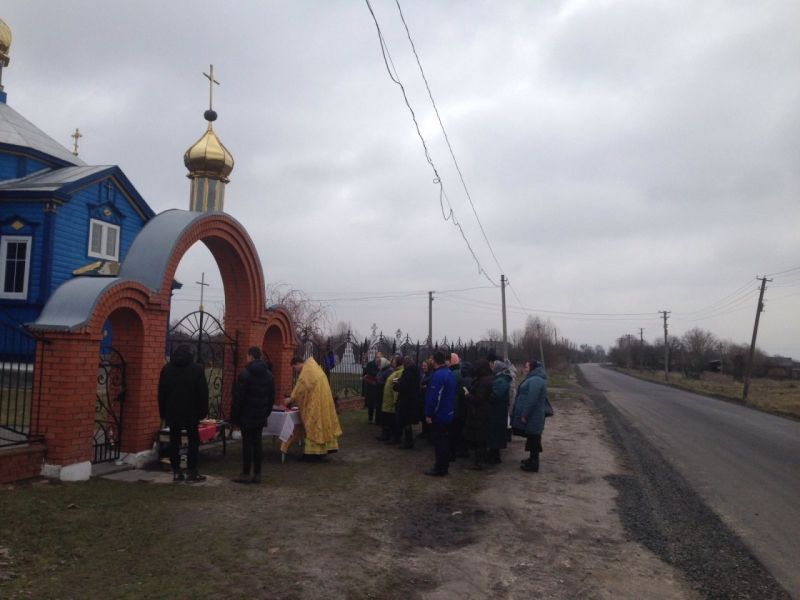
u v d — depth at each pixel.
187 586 4.51
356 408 17.95
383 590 4.72
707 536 6.65
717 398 36.72
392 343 20.59
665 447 13.60
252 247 10.48
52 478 6.95
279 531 5.92
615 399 29.97
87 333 7.18
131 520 5.90
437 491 8.05
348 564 5.19
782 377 66.19
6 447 6.74
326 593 4.57
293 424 9.62
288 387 12.23
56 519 5.70
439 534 6.24
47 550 4.98
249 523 6.11
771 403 33.22
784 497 8.84
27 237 16.53
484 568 5.34
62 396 7.01
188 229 8.94
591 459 11.30
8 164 17.92
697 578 5.34
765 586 5.21
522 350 62.56
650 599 4.83
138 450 8.15
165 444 8.45
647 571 5.46
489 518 6.93
